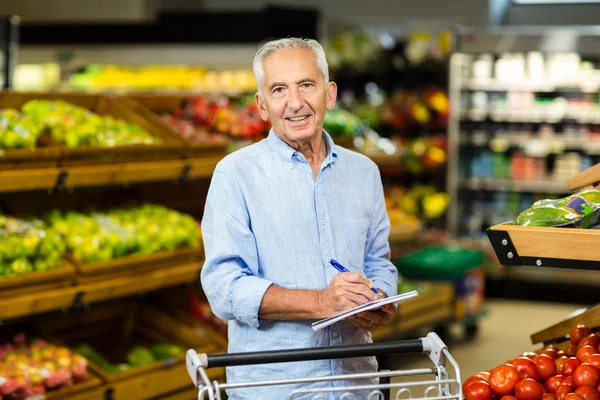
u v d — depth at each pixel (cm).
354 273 202
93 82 787
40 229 355
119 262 369
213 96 520
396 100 779
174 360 375
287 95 210
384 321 211
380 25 880
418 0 851
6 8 773
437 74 790
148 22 792
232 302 207
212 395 174
